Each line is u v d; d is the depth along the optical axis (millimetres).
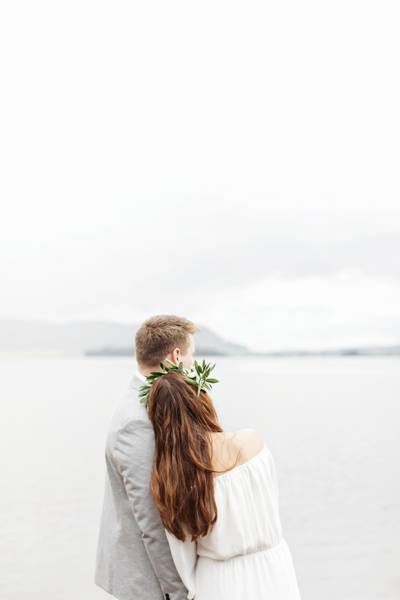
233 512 1978
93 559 7129
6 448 17906
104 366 128750
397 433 21109
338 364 138875
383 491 11555
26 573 6578
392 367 114062
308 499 10875
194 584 2027
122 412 2127
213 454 2016
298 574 6520
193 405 2043
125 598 2066
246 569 1990
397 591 5902
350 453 16828
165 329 2197
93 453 16891
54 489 11695
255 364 139500
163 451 2000
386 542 7758
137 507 2021
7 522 8977
